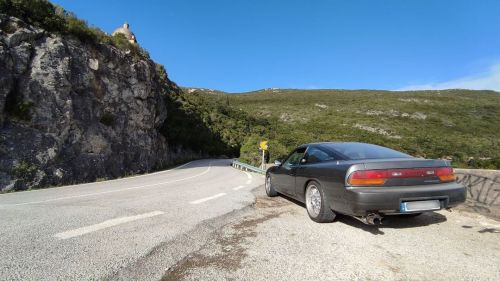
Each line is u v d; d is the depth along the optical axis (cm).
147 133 2712
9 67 1489
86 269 304
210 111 7088
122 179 1728
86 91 1941
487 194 530
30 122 1520
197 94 8525
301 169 568
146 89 2652
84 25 2045
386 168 425
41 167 1459
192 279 292
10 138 1407
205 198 749
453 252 370
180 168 2998
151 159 2691
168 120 4969
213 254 357
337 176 454
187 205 648
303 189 561
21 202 724
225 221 513
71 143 1719
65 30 1889
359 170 428
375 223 498
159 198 752
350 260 343
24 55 1563
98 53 2127
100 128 2006
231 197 768
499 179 515
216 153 6134
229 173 1977
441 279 298
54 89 1644
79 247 367
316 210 514
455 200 442
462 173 575
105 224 476
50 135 1576
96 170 1830
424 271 315
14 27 1572
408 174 429
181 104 5819
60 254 343
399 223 498
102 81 2116
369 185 420
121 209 599
